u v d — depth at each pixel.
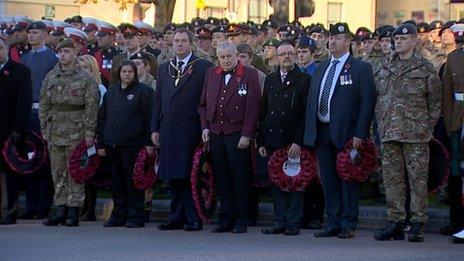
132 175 36.47
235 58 35.38
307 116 34.41
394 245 32.53
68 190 37.22
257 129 35.41
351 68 33.94
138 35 43.78
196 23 48.41
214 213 38.16
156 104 36.25
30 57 40.62
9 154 37.72
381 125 33.47
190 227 35.78
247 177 35.28
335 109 33.81
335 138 33.69
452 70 34.00
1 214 37.81
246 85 35.12
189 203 36.00
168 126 35.81
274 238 34.06
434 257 30.36
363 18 113.44
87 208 38.94
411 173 33.16
